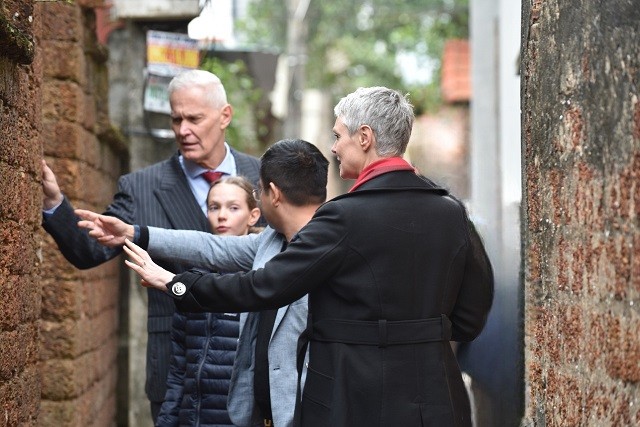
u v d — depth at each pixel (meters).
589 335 4.01
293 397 4.95
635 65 3.50
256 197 5.35
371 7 24.50
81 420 7.54
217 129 6.73
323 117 26.78
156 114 9.23
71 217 5.77
